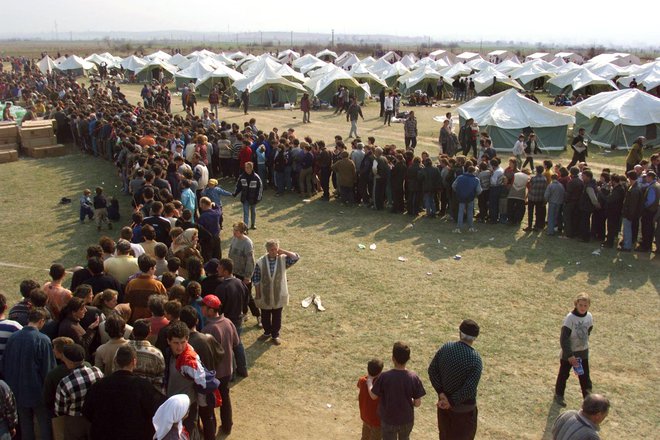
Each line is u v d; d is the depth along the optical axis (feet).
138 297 25.17
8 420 18.84
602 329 32.89
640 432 24.14
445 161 52.65
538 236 48.47
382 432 19.74
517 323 33.50
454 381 19.54
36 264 42.98
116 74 210.38
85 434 18.78
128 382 17.49
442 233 49.47
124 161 61.46
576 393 26.81
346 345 31.12
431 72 151.53
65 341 20.03
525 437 23.84
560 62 205.57
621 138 84.94
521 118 82.64
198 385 19.42
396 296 37.11
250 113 122.01
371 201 57.21
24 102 131.34
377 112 126.00
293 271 41.22
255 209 55.01
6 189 65.00
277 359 29.76
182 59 201.26
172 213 36.01
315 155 59.06
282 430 24.26
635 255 44.01
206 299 22.91
